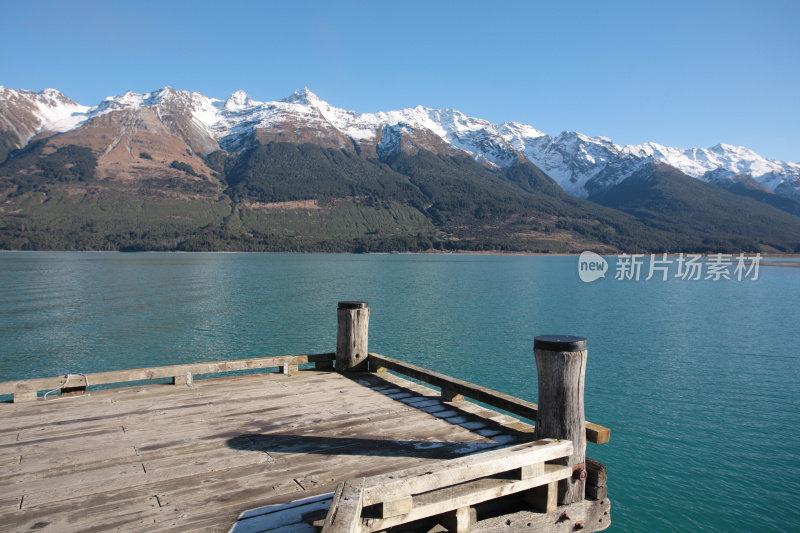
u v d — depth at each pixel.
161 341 29.34
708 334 33.78
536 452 4.73
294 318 38.22
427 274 96.00
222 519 4.27
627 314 43.72
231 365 9.02
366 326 9.73
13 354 25.95
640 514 11.40
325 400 7.88
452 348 27.94
